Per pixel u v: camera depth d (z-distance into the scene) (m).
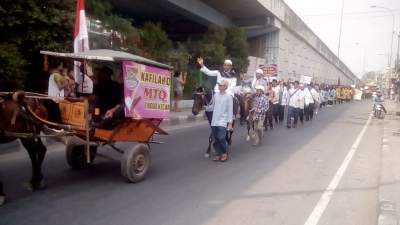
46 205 6.65
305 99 22.38
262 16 37.25
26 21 13.11
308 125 21.16
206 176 9.04
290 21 44.53
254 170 9.80
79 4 11.76
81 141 7.67
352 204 7.37
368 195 7.97
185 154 11.52
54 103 7.66
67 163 9.30
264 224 6.23
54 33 13.77
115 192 7.52
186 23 35.12
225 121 10.50
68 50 14.14
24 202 6.75
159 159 10.67
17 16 12.97
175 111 23.55
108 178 8.45
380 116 28.23
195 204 7.04
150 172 9.16
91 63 8.65
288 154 12.13
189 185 8.23
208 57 29.42
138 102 8.10
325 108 38.69
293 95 19.48
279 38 41.84
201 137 14.99
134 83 7.96
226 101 10.47
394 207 6.92
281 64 43.47
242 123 18.84
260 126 13.70
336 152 12.76
